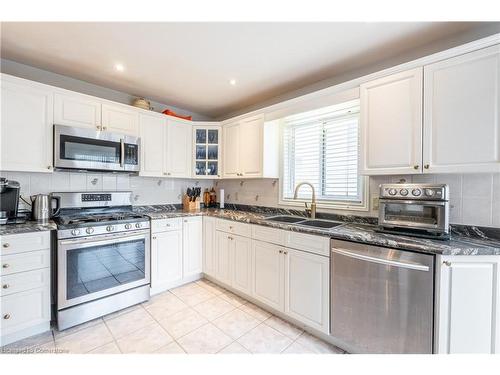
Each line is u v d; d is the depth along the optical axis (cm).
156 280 247
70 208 236
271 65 213
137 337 180
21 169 192
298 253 190
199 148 322
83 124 225
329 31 165
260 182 308
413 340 137
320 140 255
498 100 129
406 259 139
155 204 308
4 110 184
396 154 165
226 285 267
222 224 263
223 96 289
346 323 164
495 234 150
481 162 134
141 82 250
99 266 206
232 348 169
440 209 143
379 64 205
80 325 195
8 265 164
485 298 124
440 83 147
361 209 216
